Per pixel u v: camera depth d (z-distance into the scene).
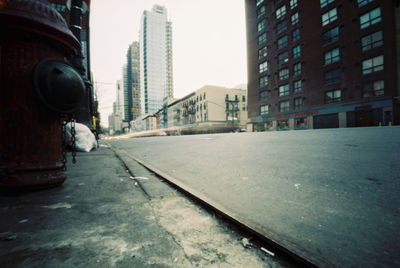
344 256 0.99
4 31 1.81
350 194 1.82
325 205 1.63
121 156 5.11
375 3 20.56
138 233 1.20
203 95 51.91
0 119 1.85
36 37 1.91
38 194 1.91
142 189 2.16
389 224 1.27
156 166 3.89
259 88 35.16
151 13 128.88
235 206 1.71
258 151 4.78
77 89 2.07
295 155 3.87
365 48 21.56
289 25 29.62
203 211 1.58
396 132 6.66
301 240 1.15
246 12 37.75
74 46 2.26
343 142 5.10
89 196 1.88
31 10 1.87
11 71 1.85
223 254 1.03
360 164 2.82
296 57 28.84
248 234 1.23
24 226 1.25
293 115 29.08
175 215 1.50
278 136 9.21
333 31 24.36
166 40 132.62
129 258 0.95
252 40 36.41
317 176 2.45
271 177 2.56
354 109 22.27
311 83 26.84
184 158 4.62
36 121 1.95
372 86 21.08
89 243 1.07
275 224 1.36
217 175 2.88
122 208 1.59
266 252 1.05
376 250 1.02
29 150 1.92
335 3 23.95
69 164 3.77
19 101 1.87
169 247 1.06
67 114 2.15
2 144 1.85
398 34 19.39
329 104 24.64
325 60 25.41
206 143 8.09
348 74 22.92
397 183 1.99
